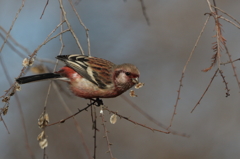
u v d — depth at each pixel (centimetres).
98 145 1531
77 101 1541
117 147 1561
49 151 1462
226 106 1634
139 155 1538
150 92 1652
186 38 1689
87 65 926
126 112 1616
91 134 1511
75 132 1508
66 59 918
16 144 1455
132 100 1639
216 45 720
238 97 1639
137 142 1558
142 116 1617
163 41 1683
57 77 891
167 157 1552
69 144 1492
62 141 1487
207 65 1672
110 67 949
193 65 1683
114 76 930
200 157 1545
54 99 1530
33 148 1455
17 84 796
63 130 1502
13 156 1438
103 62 957
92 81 914
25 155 1442
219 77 1666
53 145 1477
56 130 1497
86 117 1534
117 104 1633
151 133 1588
